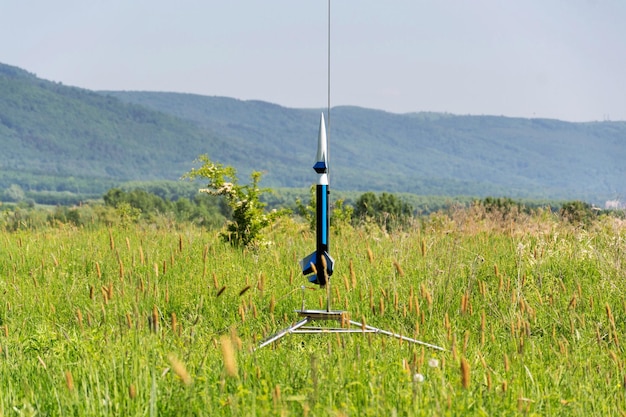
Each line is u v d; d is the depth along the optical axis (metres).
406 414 5.88
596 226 15.80
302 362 7.57
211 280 11.47
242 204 15.59
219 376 6.69
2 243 15.73
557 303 10.55
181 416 5.97
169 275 11.98
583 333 9.23
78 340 8.01
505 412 6.05
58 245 15.14
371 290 10.05
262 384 6.41
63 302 10.70
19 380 6.90
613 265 12.08
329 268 8.70
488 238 15.28
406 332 9.33
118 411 5.91
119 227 18.58
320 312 8.74
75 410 5.99
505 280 11.49
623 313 10.51
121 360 6.57
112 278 11.95
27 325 9.67
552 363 8.06
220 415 5.96
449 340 8.43
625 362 8.09
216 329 9.77
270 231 16.03
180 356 7.20
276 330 9.49
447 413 5.68
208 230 17.95
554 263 12.84
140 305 9.97
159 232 17.31
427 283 11.04
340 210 20.56
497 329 9.52
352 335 8.69
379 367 6.77
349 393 6.16
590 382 7.06
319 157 8.68
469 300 10.20
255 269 12.36
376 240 14.49
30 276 12.14
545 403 6.55
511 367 7.47
